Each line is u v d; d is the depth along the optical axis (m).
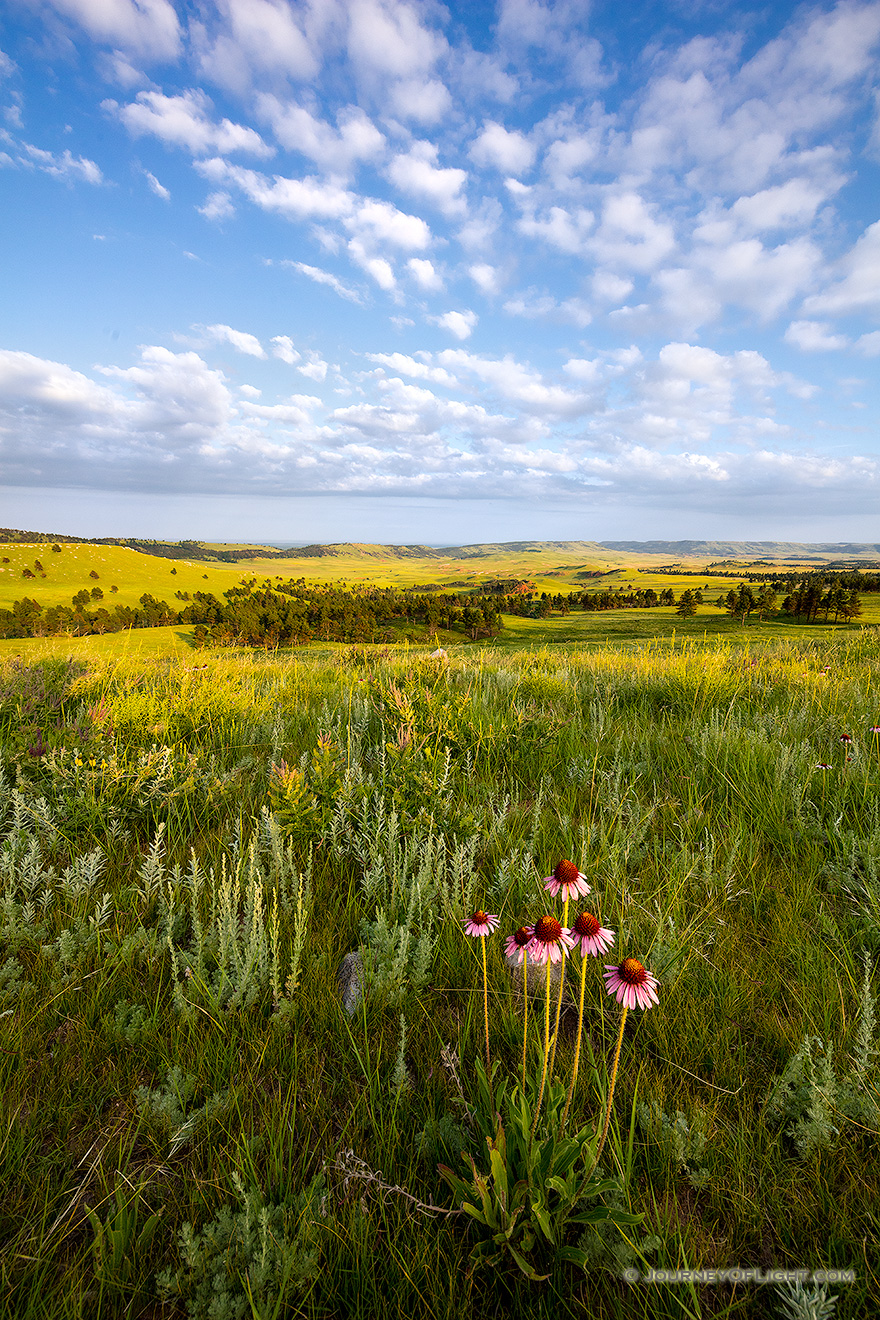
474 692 6.47
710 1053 1.96
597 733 5.16
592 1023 2.14
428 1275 1.38
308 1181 1.64
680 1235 1.46
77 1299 1.36
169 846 3.46
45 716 5.46
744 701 6.30
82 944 2.49
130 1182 1.61
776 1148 1.67
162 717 5.23
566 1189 1.40
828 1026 2.00
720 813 3.67
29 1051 2.01
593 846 3.29
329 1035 2.08
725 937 2.54
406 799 3.78
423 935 2.37
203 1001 2.21
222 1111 1.78
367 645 13.41
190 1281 1.38
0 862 2.83
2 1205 1.57
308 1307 1.35
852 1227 1.47
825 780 3.86
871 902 2.55
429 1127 1.68
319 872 3.21
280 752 5.05
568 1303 1.36
